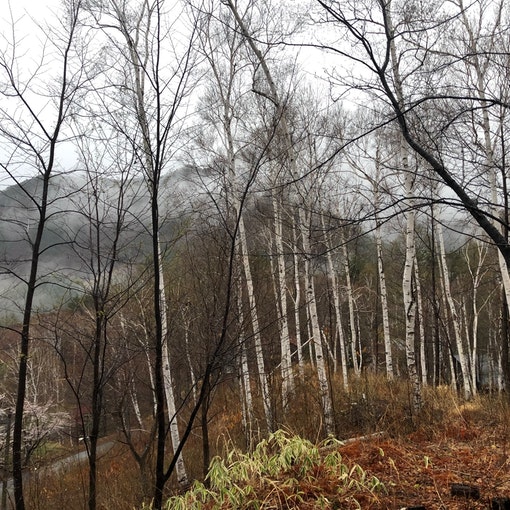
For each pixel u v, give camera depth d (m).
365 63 4.29
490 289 21.78
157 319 4.76
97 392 5.88
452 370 15.34
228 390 12.66
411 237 8.88
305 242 7.97
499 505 4.12
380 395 10.64
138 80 4.88
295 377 10.65
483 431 7.25
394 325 25.59
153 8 4.50
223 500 4.25
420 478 5.09
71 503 8.16
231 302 6.41
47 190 5.34
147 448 6.96
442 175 4.21
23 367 5.40
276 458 4.77
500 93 6.60
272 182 8.40
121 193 5.45
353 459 5.67
